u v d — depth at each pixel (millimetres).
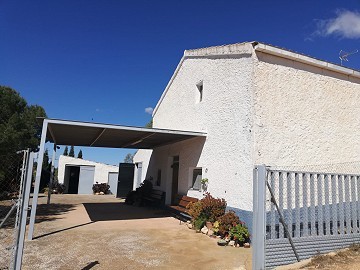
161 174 13609
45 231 7613
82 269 4746
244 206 7199
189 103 11219
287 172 5312
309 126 8117
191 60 11430
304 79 8289
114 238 6988
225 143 8391
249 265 5160
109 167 25328
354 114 9180
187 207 9031
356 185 6016
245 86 7730
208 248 6273
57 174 24844
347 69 8984
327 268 4602
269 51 7625
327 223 5496
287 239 5012
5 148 9141
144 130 8805
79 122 7898
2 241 6285
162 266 5027
